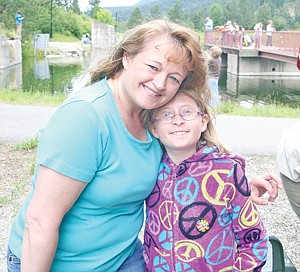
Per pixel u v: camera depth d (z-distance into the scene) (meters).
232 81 31.86
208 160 2.11
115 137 1.99
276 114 11.95
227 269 2.14
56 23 65.62
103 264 2.13
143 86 2.00
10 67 36.56
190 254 2.12
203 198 2.10
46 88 23.09
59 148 1.86
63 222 2.06
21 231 2.13
